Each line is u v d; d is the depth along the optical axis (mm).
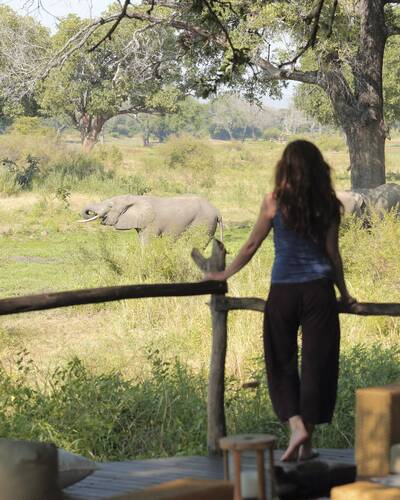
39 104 75312
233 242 31656
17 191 44781
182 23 28484
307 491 5445
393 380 10742
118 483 6176
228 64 14633
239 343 13727
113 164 57219
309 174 6113
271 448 4898
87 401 9992
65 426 9320
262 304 6988
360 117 29125
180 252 22297
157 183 53656
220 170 68312
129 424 9930
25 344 16453
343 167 81188
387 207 26844
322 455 6711
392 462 5738
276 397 6266
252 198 49906
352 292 17141
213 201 49719
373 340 14547
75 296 6227
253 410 9602
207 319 16625
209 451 7016
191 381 11180
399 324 15492
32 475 5254
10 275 24953
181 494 4031
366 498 4520
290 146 6191
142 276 22109
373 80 29047
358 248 19000
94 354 15070
